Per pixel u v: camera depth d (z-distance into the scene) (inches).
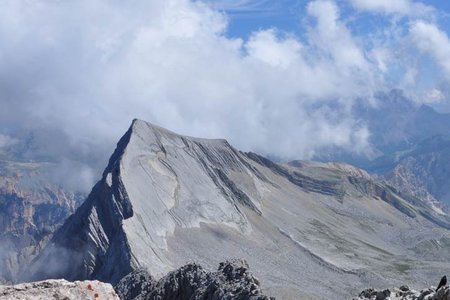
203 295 5039.4
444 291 1989.4
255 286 4665.4
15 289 1678.2
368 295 2928.2
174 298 5452.8
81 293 1713.8
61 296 1683.1
